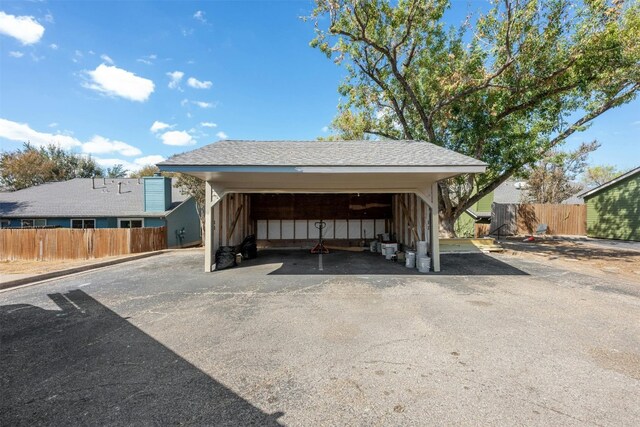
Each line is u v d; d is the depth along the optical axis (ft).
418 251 25.66
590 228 53.83
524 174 41.93
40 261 38.45
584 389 8.27
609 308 15.34
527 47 32.42
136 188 61.36
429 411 7.32
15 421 7.07
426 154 23.82
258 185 27.99
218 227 28.45
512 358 10.05
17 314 14.85
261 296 17.85
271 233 41.45
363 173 21.24
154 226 52.65
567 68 31.83
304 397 7.97
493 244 36.11
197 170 20.77
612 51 29.71
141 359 10.20
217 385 8.58
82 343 11.51
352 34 37.19
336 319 13.91
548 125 36.96
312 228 41.73
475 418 7.06
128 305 16.21
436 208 25.55
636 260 29.73
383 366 9.57
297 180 26.21
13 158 86.58
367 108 45.60
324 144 28.43
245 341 11.58
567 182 76.07
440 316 14.20
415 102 39.14
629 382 8.61
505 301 16.58
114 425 6.93
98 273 24.97
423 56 38.93
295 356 10.31
